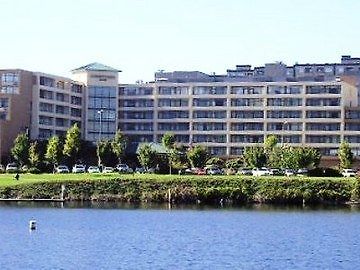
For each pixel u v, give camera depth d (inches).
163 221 4958.2
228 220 5088.6
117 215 5319.9
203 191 6368.1
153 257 3304.6
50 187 6343.5
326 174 7652.6
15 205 5876.0
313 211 5841.5
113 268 2992.1
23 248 3548.2
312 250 3590.1
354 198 6441.9
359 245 3791.8
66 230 4343.0
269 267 3056.1
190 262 3166.8
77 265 3061.0
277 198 6373.0
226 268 3019.2
